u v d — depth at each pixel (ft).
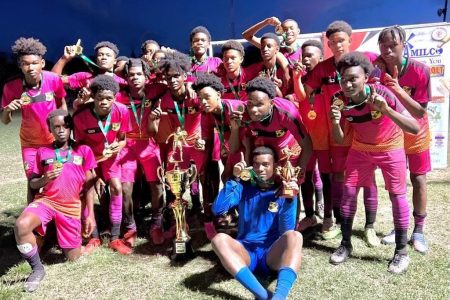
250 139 13.92
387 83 12.19
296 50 19.10
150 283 12.39
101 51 15.90
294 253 10.78
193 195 18.16
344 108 12.37
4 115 14.82
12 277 13.10
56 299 11.75
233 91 16.28
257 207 12.23
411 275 12.00
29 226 12.46
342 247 13.20
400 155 12.43
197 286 12.08
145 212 18.94
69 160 13.61
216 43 24.40
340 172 14.76
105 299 11.65
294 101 15.69
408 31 22.39
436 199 18.12
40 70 14.17
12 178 25.84
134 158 15.76
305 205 15.84
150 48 20.12
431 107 22.90
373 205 14.16
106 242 15.55
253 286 10.58
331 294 11.25
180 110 15.16
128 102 15.48
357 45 23.18
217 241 11.07
